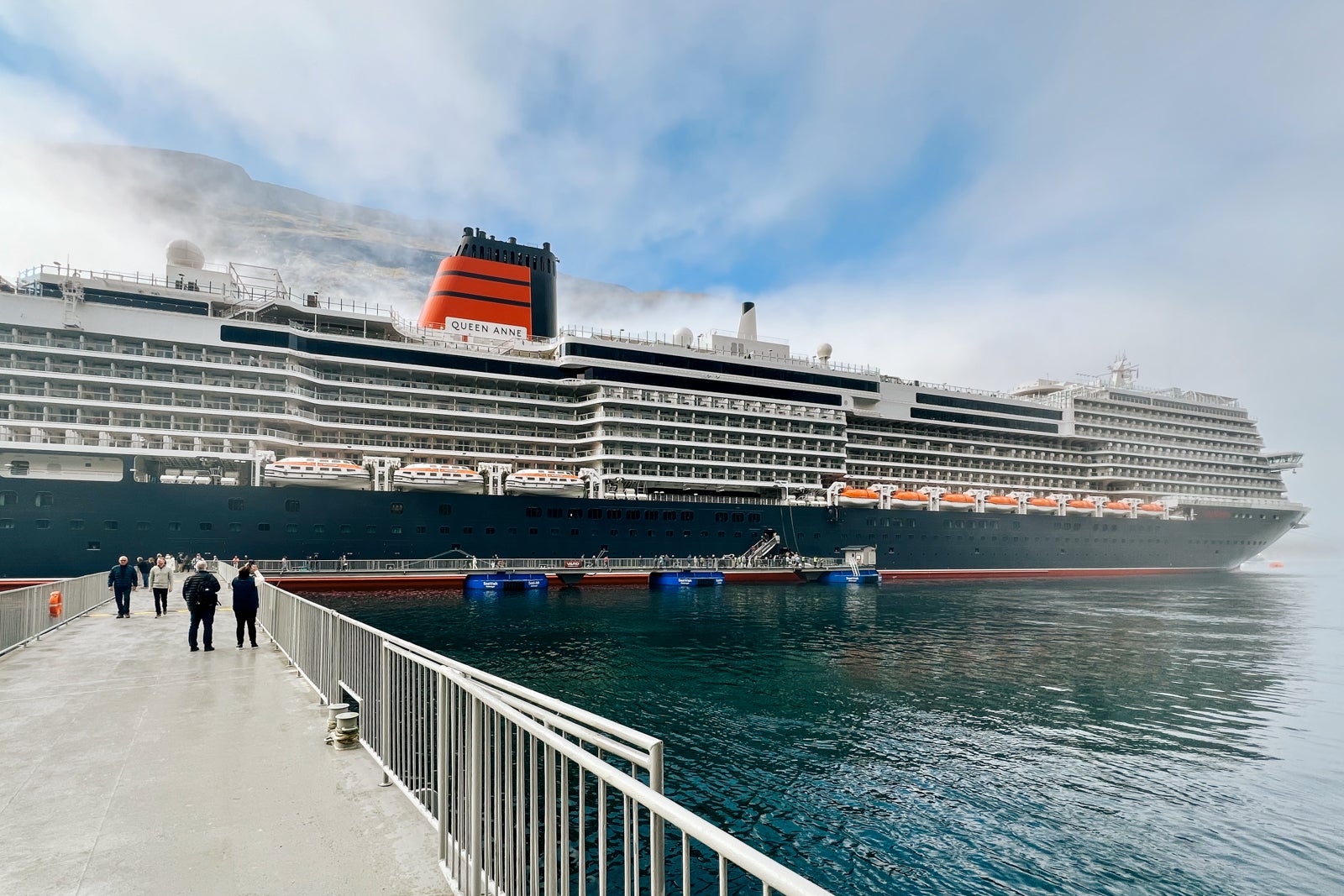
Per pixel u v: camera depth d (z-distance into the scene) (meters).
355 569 39.72
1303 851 12.14
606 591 45.91
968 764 15.73
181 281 43.72
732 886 11.14
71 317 37.00
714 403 55.62
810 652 27.61
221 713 9.41
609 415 51.03
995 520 64.25
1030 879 11.20
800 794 14.02
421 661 6.28
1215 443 78.56
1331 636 33.72
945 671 24.78
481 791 5.05
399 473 41.66
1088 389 75.81
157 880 4.88
